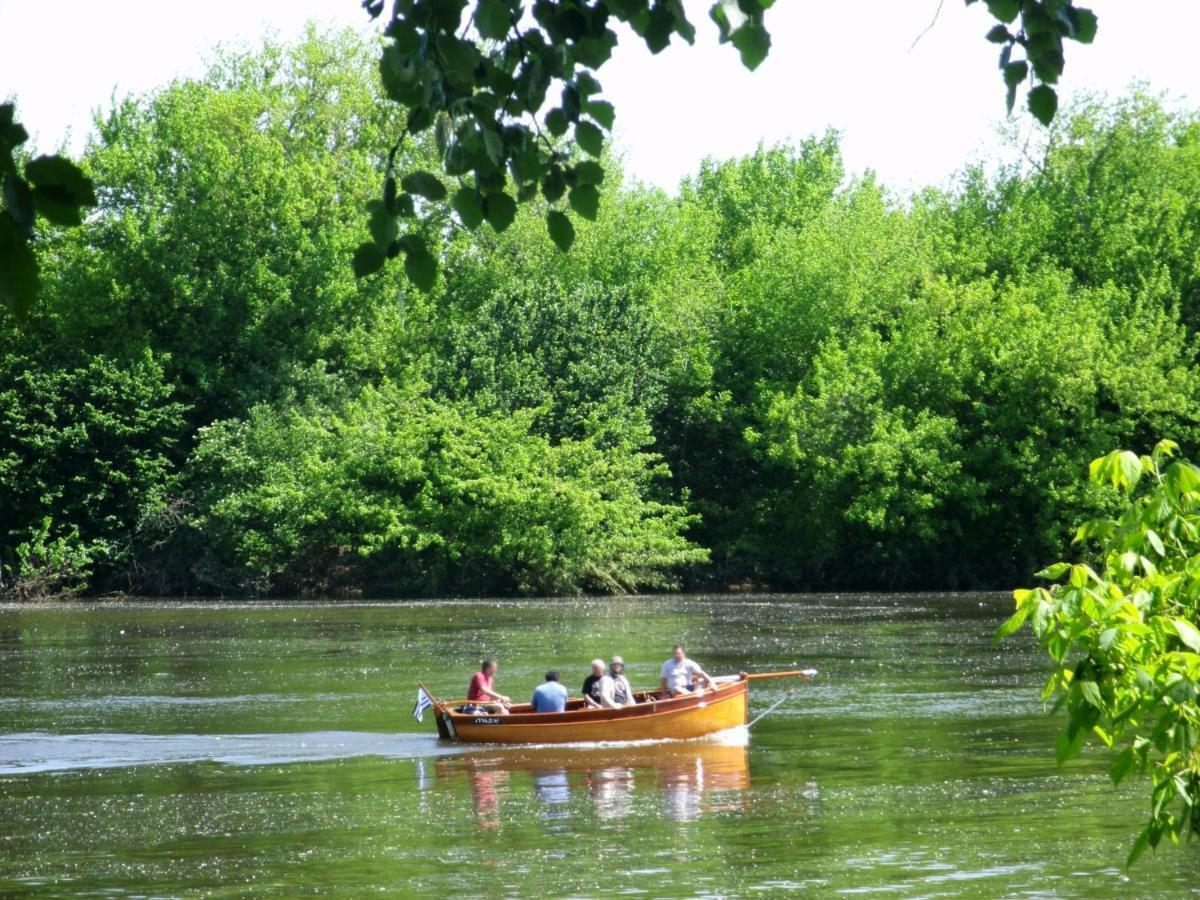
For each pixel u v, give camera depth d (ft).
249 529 224.33
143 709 102.42
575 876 54.85
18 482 224.33
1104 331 227.40
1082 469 217.77
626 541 221.66
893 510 222.89
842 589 237.86
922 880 53.16
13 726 94.84
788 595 222.07
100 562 228.43
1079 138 271.49
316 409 234.99
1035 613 26.32
